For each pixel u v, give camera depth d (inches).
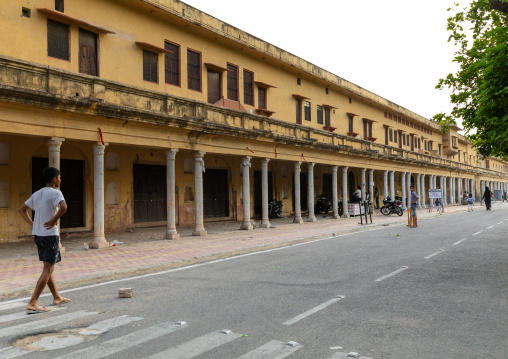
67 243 543.5
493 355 169.6
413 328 204.7
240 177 970.1
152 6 654.5
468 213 1323.8
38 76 429.7
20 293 285.7
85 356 170.4
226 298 266.4
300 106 1061.8
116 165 689.0
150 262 399.2
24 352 175.2
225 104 815.7
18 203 558.9
